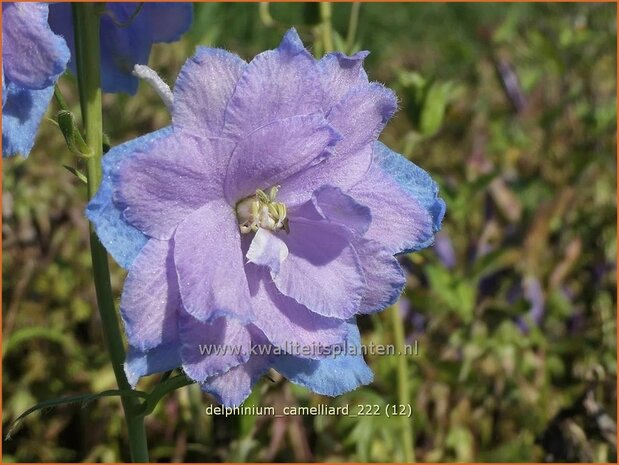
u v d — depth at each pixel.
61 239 0.30
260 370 0.14
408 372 0.27
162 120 0.33
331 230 0.14
